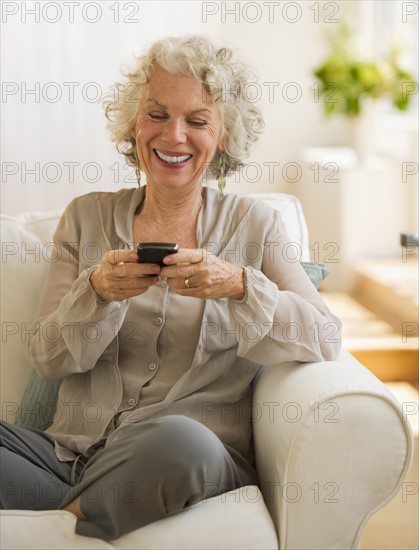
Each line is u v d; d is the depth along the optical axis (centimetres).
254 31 466
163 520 147
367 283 404
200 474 145
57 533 146
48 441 173
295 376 164
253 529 148
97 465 152
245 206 189
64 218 192
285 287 181
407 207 423
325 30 471
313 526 154
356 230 422
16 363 194
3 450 160
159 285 179
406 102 426
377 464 154
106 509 147
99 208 191
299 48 472
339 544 157
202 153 181
